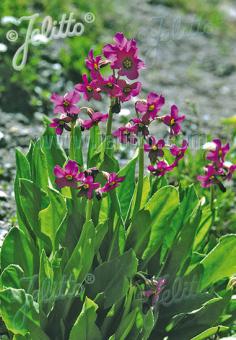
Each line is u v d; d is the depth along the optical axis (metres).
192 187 4.32
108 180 3.73
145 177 4.23
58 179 3.69
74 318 4.08
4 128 7.29
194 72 9.93
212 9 12.40
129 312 4.00
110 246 4.13
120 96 3.81
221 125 8.30
